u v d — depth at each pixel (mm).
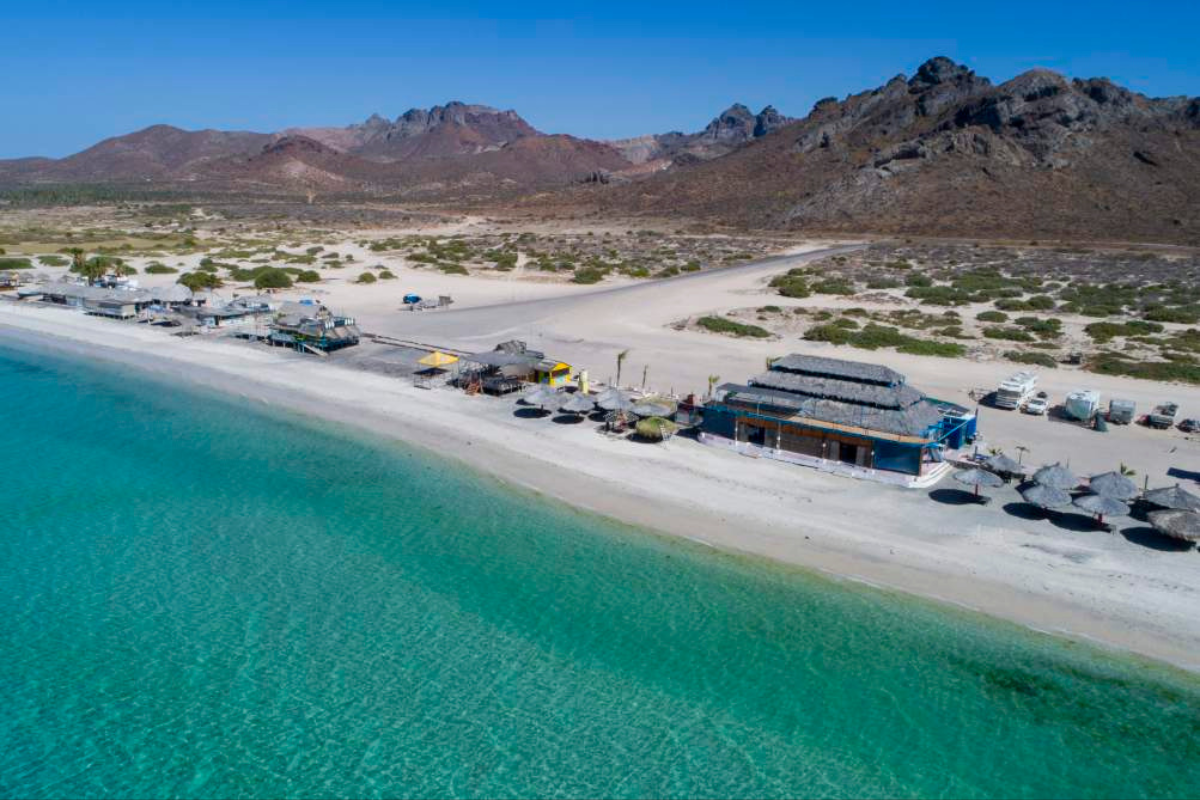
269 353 65500
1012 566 29781
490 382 52969
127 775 20500
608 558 31172
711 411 43188
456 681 23969
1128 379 56594
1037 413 48156
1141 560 30047
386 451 43062
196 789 20031
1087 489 35656
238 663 24797
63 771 20641
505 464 40906
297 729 22031
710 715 22516
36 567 30562
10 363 62906
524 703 23016
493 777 20328
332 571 30312
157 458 42094
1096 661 24453
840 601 27875
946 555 30734
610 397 45500
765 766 20703
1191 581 28516
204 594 28688
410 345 67250
